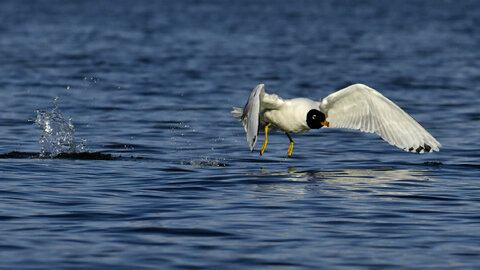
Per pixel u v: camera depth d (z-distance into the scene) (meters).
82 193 11.58
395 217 10.31
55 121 19.75
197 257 8.48
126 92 26.28
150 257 8.45
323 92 27.56
